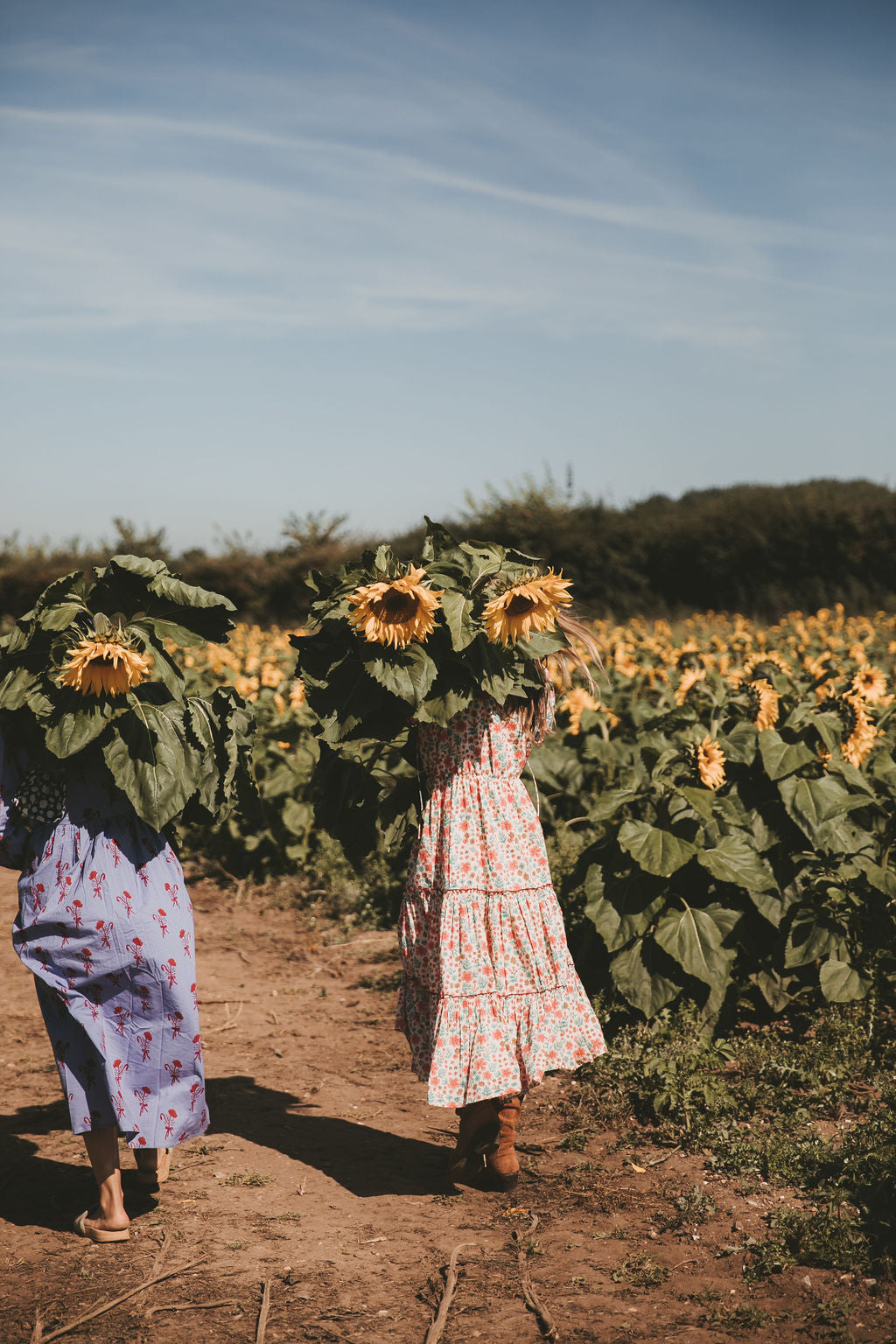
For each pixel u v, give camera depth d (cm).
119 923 286
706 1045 399
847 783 465
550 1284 272
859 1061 390
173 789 291
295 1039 465
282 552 3247
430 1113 392
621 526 2888
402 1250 290
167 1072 294
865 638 1321
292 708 762
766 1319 252
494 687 302
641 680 875
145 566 306
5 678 290
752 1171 325
